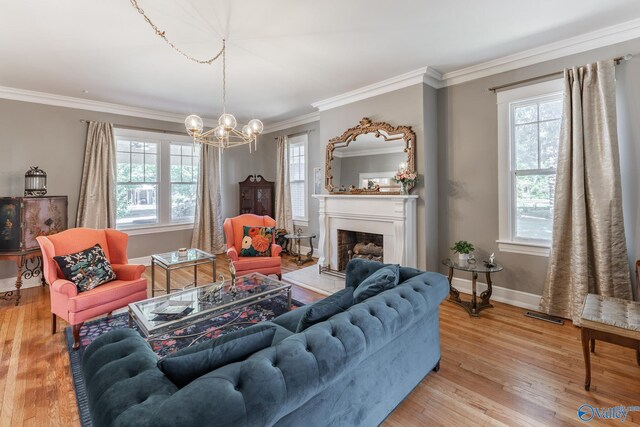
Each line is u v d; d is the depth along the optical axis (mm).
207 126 6066
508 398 1956
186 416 908
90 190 4758
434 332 2184
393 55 3285
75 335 2557
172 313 2314
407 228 3814
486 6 2434
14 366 2307
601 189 2793
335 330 1403
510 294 3504
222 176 6434
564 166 2982
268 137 6785
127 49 3064
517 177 3451
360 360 1399
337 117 4734
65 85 4062
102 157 4875
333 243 4734
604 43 2848
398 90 3984
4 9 2371
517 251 3432
